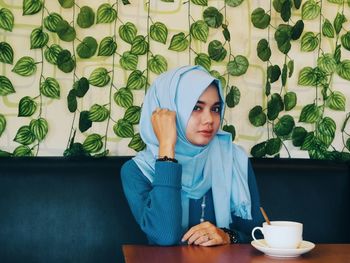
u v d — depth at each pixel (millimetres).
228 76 2111
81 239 1765
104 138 1995
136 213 1431
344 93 2223
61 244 1747
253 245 1083
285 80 2152
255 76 2145
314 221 1968
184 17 2072
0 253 1704
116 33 2008
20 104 1917
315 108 2195
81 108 1975
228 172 1583
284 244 1029
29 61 1928
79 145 1963
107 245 1779
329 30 2211
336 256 1038
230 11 2119
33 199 1751
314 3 2199
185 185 1507
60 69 1949
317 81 2199
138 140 2025
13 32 1916
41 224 1743
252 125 2133
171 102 1520
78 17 1967
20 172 1764
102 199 1803
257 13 2137
